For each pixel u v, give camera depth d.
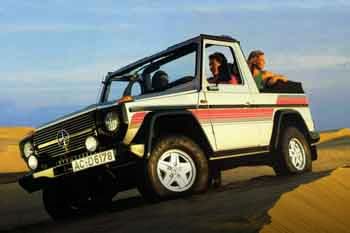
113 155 5.67
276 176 7.72
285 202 4.65
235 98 7.02
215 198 5.27
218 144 6.62
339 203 5.27
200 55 6.73
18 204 9.23
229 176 10.74
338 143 20.20
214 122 6.61
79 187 6.45
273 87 7.89
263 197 4.96
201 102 6.50
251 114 7.24
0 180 15.89
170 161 5.89
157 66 7.10
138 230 4.14
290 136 7.95
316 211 4.78
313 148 8.55
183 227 4.00
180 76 6.77
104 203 6.64
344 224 4.73
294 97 8.23
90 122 5.92
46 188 6.67
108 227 4.53
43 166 6.47
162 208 5.05
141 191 5.75
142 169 5.69
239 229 3.78
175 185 5.88
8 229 6.32
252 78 7.48
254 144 7.22
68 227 5.16
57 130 6.26
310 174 7.19
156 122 5.95
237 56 7.33
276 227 3.95
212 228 3.86
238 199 5.00
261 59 8.13
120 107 5.76
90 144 5.86
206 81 6.67
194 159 6.06
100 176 5.91
